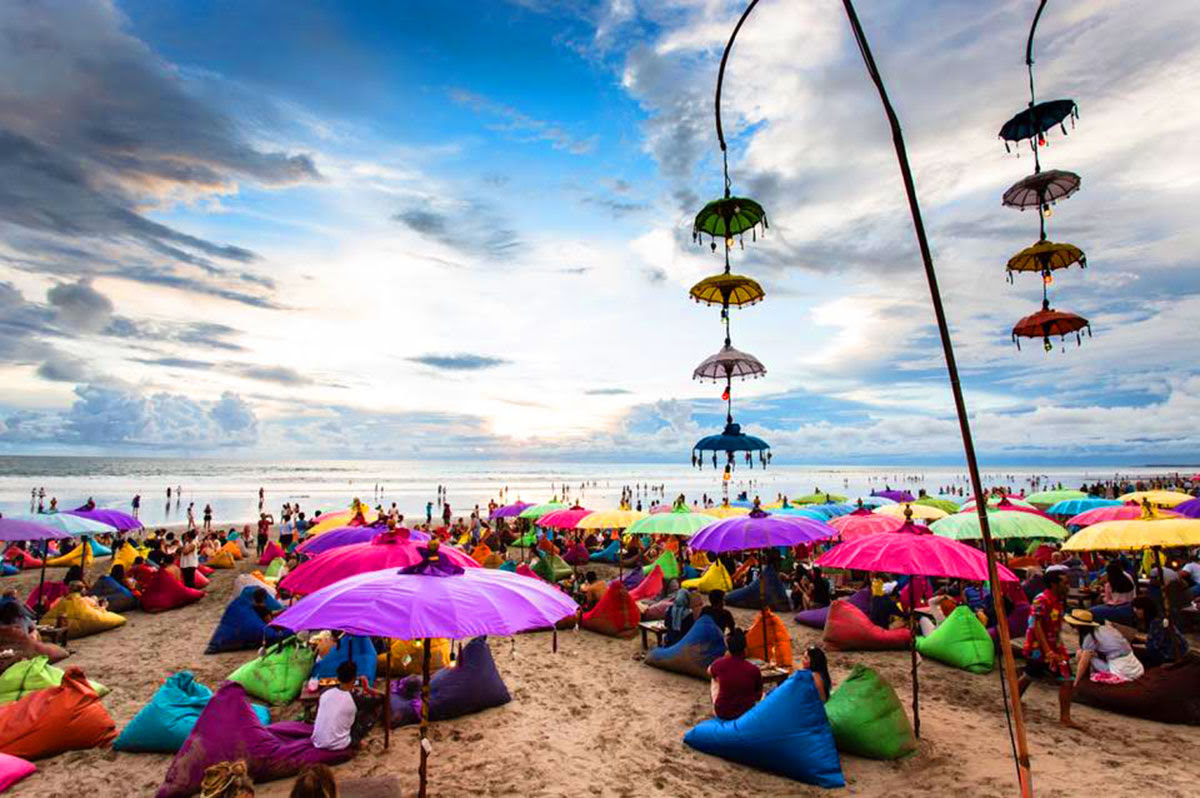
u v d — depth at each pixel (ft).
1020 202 26.91
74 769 19.86
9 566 61.87
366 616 11.44
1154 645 25.84
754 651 29.27
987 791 17.61
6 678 23.85
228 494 245.45
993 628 30.66
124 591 45.47
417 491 291.58
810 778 18.56
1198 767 19.06
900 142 10.69
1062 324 26.22
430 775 19.47
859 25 10.96
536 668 31.58
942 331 10.50
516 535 86.12
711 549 22.65
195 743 18.20
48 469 447.42
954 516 32.89
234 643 34.22
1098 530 24.14
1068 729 22.26
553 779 19.21
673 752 21.21
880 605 35.73
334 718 19.94
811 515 43.96
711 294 24.90
